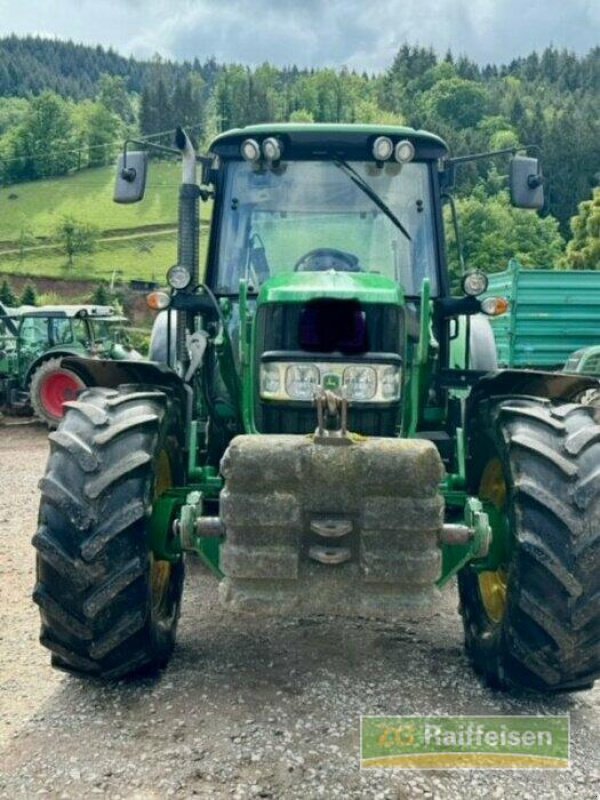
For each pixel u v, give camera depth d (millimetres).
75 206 101688
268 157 4582
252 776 2936
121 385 3879
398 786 2896
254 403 3832
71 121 122562
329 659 3928
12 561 5645
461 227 4922
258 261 4695
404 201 4750
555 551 3180
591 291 13516
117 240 89125
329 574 3137
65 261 83188
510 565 3334
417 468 3059
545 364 13609
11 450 11422
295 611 3117
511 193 4941
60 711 3418
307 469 3062
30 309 15234
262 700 3492
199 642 4133
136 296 65688
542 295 13445
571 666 3295
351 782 2912
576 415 3465
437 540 3170
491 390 4031
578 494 3180
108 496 3287
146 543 3363
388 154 4570
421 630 4324
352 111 124250
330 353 3701
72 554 3242
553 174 73000
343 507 3088
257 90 118500
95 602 3256
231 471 3086
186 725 3281
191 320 4688
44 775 2951
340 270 4648
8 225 95625
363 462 3062
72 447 3326
